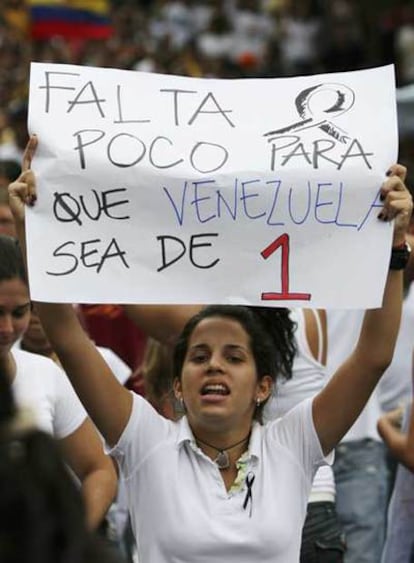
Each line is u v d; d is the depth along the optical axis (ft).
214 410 18.48
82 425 20.44
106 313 28.60
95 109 18.57
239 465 18.54
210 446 18.66
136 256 18.25
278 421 18.95
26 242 18.12
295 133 18.65
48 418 19.94
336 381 18.78
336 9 81.76
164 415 23.88
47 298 18.03
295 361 22.93
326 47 81.71
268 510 18.28
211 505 18.26
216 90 18.88
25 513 10.66
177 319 23.16
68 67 18.76
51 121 18.42
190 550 18.11
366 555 26.02
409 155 47.32
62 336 18.35
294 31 82.64
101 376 18.43
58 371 20.43
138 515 18.58
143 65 67.92
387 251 18.35
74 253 18.17
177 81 18.92
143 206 18.29
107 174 18.25
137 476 18.54
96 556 10.82
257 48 81.87
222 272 18.37
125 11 77.77
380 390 28.81
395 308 18.69
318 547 22.38
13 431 11.02
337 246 18.37
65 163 18.24
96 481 20.26
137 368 28.43
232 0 83.15
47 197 18.21
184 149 18.45
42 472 10.80
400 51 80.28
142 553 18.58
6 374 12.17
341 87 18.94
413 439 22.86
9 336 19.70
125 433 18.53
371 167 18.43
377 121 18.72
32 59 64.64
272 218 18.37
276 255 18.37
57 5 65.41
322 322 23.35
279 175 18.35
